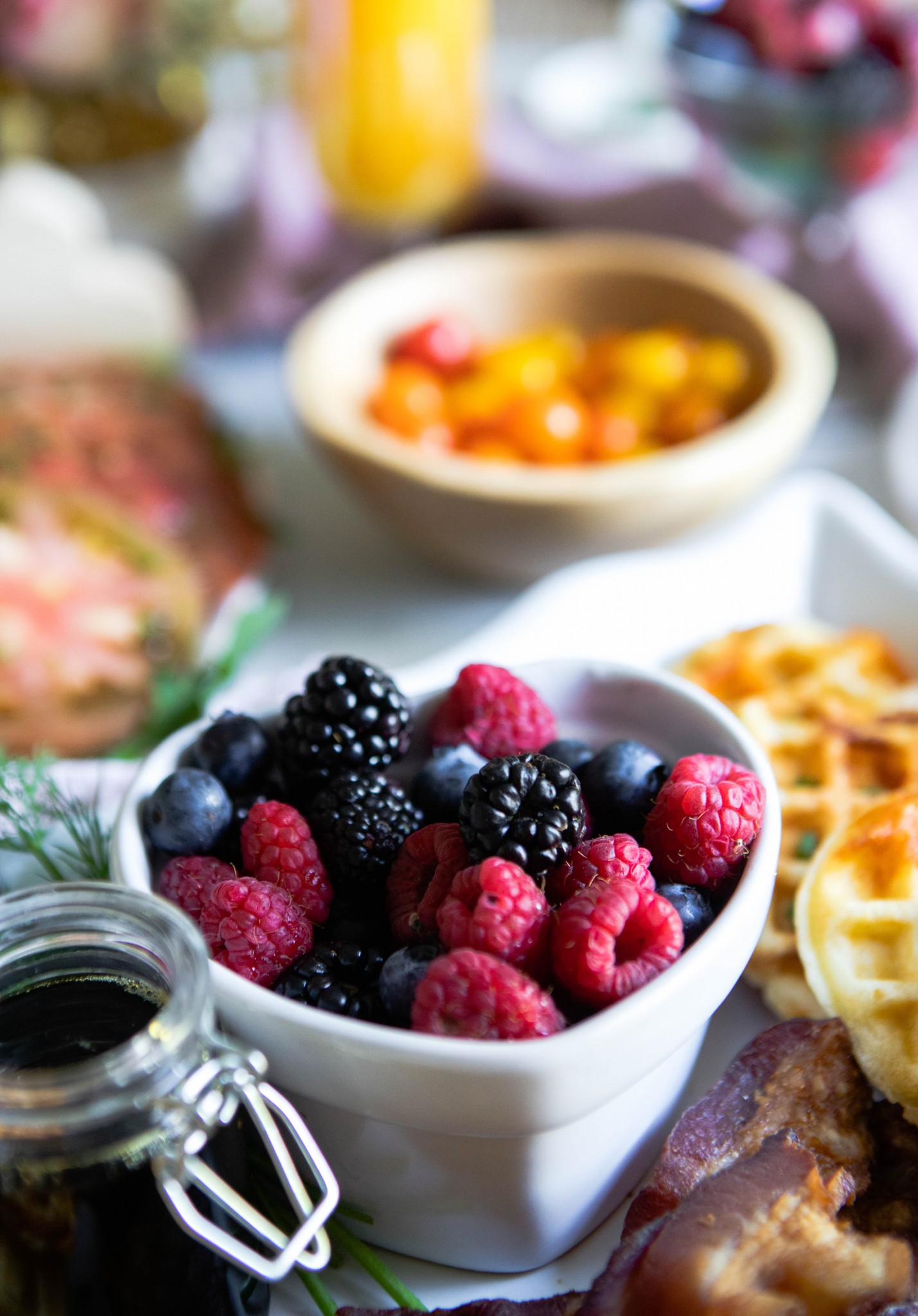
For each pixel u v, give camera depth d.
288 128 0.90
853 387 0.78
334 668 0.44
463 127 0.83
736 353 0.69
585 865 0.41
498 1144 0.40
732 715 0.45
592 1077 0.39
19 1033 0.40
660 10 0.78
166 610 0.62
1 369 0.78
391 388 0.67
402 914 0.42
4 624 0.61
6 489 0.65
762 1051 0.45
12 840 0.48
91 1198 0.39
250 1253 0.39
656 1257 0.40
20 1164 0.38
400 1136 0.41
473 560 0.64
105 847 0.48
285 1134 0.43
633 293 0.75
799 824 0.50
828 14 0.70
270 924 0.41
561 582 0.56
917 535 0.62
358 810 0.43
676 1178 0.43
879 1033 0.44
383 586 0.68
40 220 0.77
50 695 0.60
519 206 0.87
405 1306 0.42
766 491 0.69
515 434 0.65
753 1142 0.43
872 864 0.47
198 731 0.46
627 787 0.44
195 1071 0.38
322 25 0.80
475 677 0.45
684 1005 0.40
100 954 0.40
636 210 0.85
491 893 0.40
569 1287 0.43
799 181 0.77
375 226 0.87
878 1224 0.42
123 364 0.78
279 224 0.85
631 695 0.46
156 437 0.72
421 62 0.79
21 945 0.40
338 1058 0.40
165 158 0.90
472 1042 0.39
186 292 0.90
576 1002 0.40
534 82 0.98
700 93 0.74
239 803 0.44
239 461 0.72
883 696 0.54
